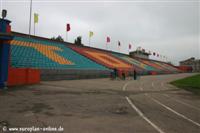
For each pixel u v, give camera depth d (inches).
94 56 1923.0
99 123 266.2
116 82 1039.6
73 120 274.2
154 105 423.2
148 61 3545.8
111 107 375.6
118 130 241.0
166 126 268.8
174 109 390.9
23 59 983.6
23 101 389.7
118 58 2454.5
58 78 1029.8
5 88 560.7
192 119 315.3
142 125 267.1
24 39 1342.3
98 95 527.5
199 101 516.4
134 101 461.1
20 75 685.9
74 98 456.8
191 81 1202.6
